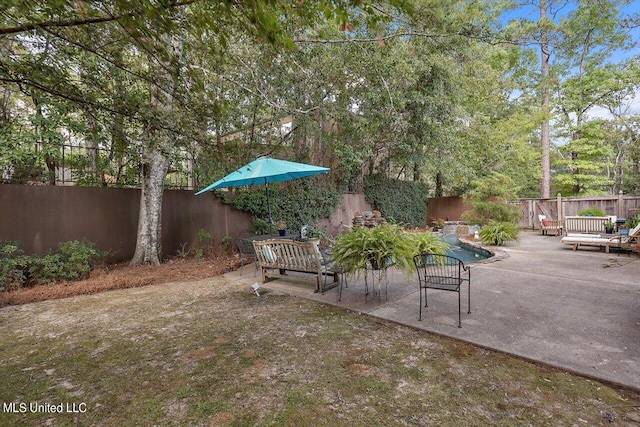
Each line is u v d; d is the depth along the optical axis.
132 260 6.59
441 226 13.04
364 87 8.46
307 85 8.20
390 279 5.14
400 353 2.67
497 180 10.88
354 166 10.49
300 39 6.55
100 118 2.96
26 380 2.39
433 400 2.02
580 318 3.21
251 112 7.88
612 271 5.29
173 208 7.43
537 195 19.84
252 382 2.29
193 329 3.32
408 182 13.65
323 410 1.95
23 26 2.13
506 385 2.16
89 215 6.36
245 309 3.93
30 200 5.63
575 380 2.19
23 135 5.45
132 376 2.42
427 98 9.55
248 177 5.03
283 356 2.67
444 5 6.78
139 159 6.05
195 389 2.22
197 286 5.19
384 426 1.79
